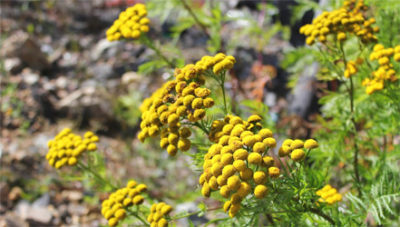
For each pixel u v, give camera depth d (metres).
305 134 1.11
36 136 1.57
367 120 0.94
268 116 0.93
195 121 0.72
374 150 0.91
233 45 1.19
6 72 1.78
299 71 1.15
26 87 1.74
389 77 0.81
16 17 2.12
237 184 0.67
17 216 1.25
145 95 1.70
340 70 0.87
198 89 0.72
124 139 1.57
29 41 1.83
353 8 0.90
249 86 1.25
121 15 0.91
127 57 1.92
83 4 2.26
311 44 0.85
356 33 0.84
